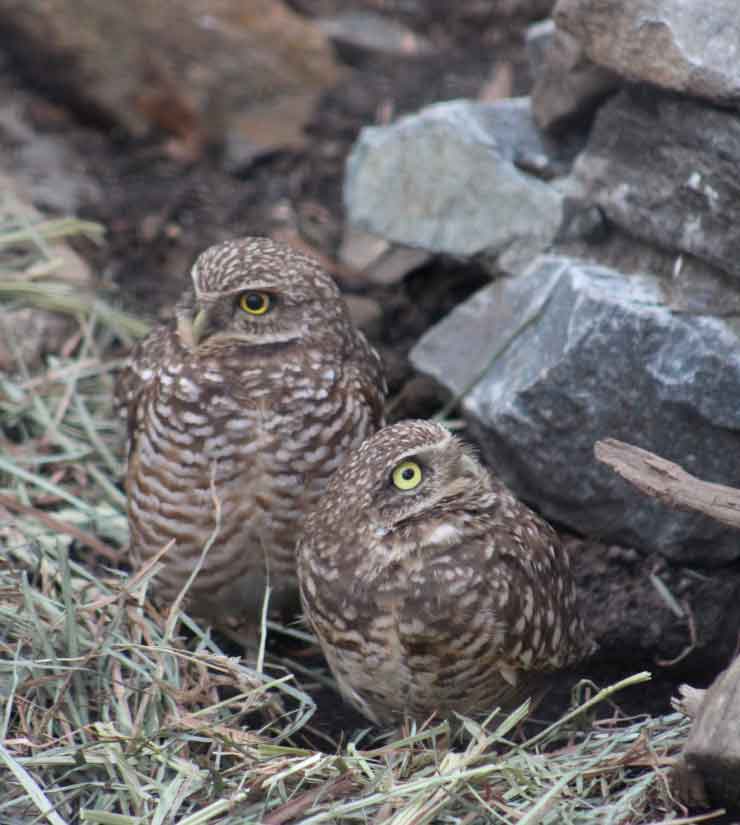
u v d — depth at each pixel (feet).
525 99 33.88
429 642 23.56
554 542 25.61
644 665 29.19
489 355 30.78
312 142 42.96
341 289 37.11
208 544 25.86
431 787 22.09
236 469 26.12
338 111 43.73
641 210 28.84
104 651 24.82
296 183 41.68
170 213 40.40
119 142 43.37
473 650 23.67
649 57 27.55
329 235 39.42
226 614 28.19
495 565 23.73
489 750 25.40
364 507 24.06
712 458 27.78
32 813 22.53
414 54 46.47
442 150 32.53
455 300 36.50
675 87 27.20
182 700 24.57
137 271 38.68
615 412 28.17
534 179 31.73
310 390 26.27
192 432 26.03
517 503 25.46
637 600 29.01
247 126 43.11
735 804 22.07
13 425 33.35
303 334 26.55
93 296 37.01
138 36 43.01
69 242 39.04
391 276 37.19
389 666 24.04
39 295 36.19
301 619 28.30
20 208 38.86
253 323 26.30
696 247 27.58
